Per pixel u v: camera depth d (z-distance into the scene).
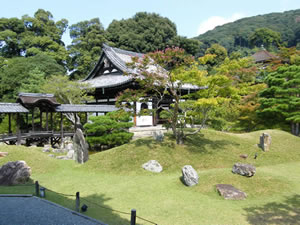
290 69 22.41
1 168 10.78
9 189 9.62
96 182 11.02
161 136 16.58
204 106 14.78
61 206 7.79
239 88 15.87
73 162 14.76
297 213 7.36
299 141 19.28
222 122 18.31
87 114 26.14
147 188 10.12
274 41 85.06
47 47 48.44
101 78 30.97
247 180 10.18
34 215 7.04
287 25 116.69
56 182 10.97
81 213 7.30
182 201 8.67
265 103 22.08
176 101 15.55
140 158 14.07
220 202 8.52
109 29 56.50
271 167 13.97
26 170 10.94
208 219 7.15
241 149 16.73
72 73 52.91
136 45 51.66
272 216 7.21
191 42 54.59
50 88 25.36
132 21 57.50
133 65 14.59
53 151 18.62
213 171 11.53
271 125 24.55
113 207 8.11
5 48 51.06
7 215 7.01
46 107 21.75
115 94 27.56
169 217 7.32
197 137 18.00
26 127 29.61
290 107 21.69
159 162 13.71
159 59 13.60
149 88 15.61
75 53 51.56
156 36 53.75
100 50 50.84
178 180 11.01
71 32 58.00
